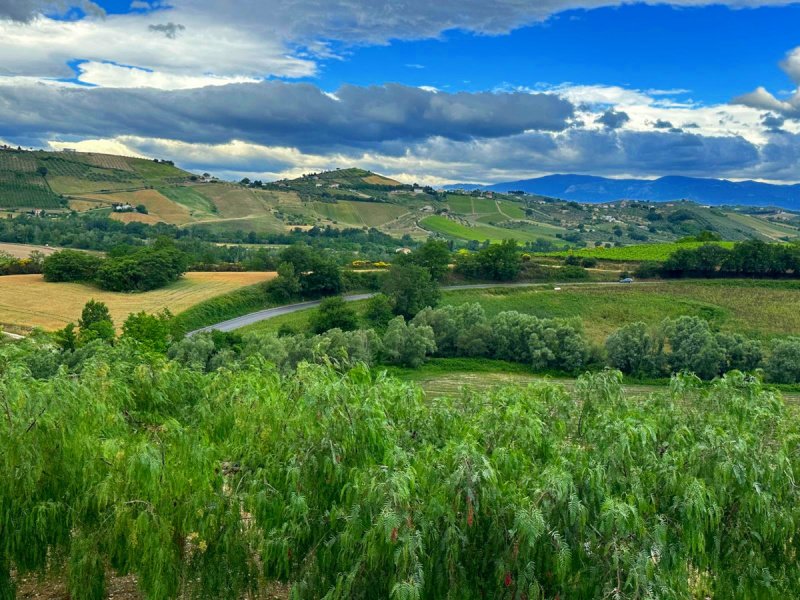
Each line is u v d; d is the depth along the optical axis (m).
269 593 16.58
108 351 25.33
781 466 13.84
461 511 12.45
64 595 16.58
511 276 140.00
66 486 14.65
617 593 11.22
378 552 11.88
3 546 14.16
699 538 12.61
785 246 136.88
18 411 13.98
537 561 12.38
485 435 15.34
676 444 15.14
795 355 79.88
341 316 95.62
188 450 13.85
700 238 183.38
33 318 90.38
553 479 11.92
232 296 113.12
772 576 14.21
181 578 14.18
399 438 15.66
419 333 88.50
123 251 135.75
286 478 13.28
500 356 92.19
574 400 18.14
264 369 18.55
